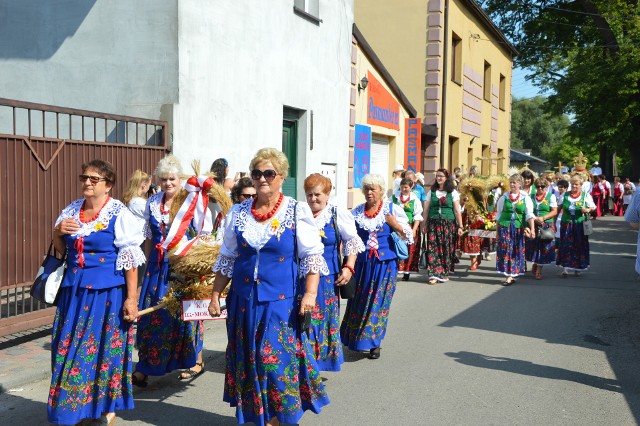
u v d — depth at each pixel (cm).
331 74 1345
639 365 640
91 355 432
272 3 1098
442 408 518
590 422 492
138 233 449
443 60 2059
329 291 582
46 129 923
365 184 654
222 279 442
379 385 573
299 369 429
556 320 836
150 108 873
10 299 724
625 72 2723
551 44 3300
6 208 630
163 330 535
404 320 830
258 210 429
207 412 506
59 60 912
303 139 1251
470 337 744
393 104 1736
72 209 450
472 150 2514
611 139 2955
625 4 2822
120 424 479
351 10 1430
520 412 511
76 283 438
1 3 929
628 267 1366
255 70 1055
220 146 966
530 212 1126
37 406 511
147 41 877
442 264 1130
